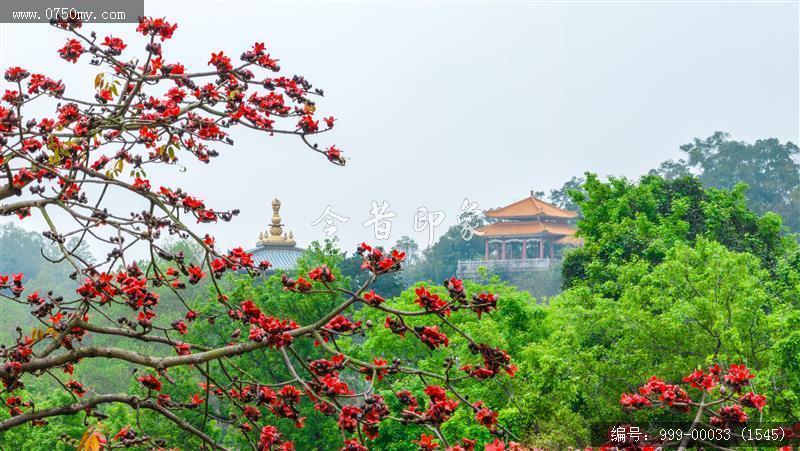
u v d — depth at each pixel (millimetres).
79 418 26188
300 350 29516
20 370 7395
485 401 21750
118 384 45844
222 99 8375
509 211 106438
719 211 38781
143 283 7438
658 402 6965
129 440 7754
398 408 22516
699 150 112125
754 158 107938
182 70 8383
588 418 21281
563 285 39406
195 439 26531
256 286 33469
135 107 8562
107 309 47656
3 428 7469
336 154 8383
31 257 116688
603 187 41156
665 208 41312
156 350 49375
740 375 6957
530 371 21250
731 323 20469
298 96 8359
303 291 6820
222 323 29406
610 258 36812
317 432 28781
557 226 107500
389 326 6570
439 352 27766
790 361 16766
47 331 7840
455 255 100500
